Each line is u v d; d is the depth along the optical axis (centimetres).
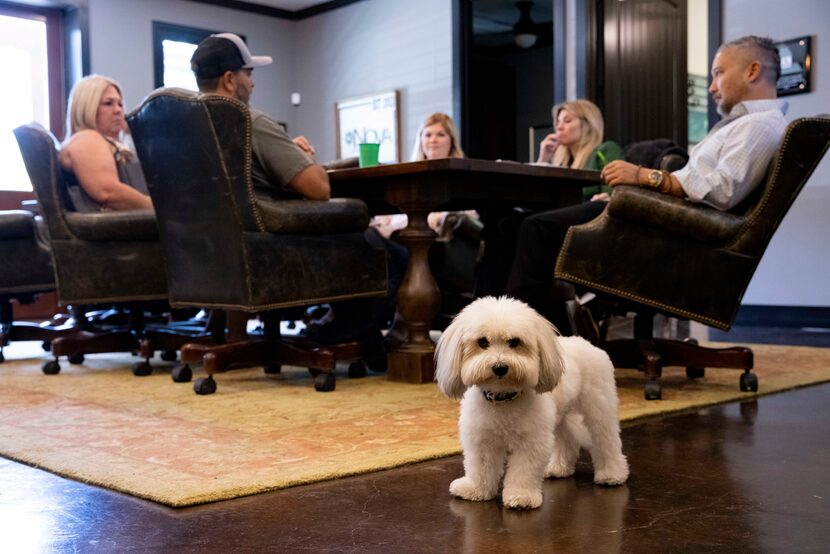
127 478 181
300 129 958
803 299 600
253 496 172
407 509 162
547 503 167
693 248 289
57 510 162
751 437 228
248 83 338
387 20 862
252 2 907
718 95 317
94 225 361
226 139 289
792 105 596
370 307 358
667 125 757
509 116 1178
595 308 327
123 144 440
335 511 161
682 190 288
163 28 838
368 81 884
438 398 290
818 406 276
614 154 451
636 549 139
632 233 292
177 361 420
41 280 420
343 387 320
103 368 393
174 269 324
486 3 977
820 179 586
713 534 147
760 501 167
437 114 483
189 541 143
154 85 833
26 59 774
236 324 368
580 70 694
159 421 250
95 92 412
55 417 258
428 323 336
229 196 292
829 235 585
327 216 314
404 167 318
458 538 145
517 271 322
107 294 366
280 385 327
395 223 478
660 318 579
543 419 163
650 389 284
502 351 154
